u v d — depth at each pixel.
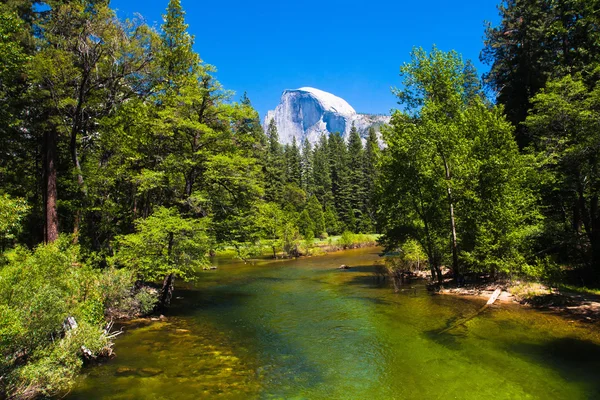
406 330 11.41
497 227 16.92
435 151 18.11
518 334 10.28
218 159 16.86
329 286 21.11
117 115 20.36
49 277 8.96
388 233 21.47
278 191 66.31
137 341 11.04
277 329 12.30
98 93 20.31
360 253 43.25
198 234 15.33
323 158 92.88
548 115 17.55
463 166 17.69
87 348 8.97
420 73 18.56
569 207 21.45
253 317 14.09
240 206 19.55
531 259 17.92
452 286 18.30
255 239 19.77
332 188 88.81
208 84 18.88
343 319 13.27
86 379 8.18
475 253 17.66
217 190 19.09
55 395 7.32
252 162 19.25
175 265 14.62
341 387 7.64
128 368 8.85
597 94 15.46
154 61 21.27
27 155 23.20
